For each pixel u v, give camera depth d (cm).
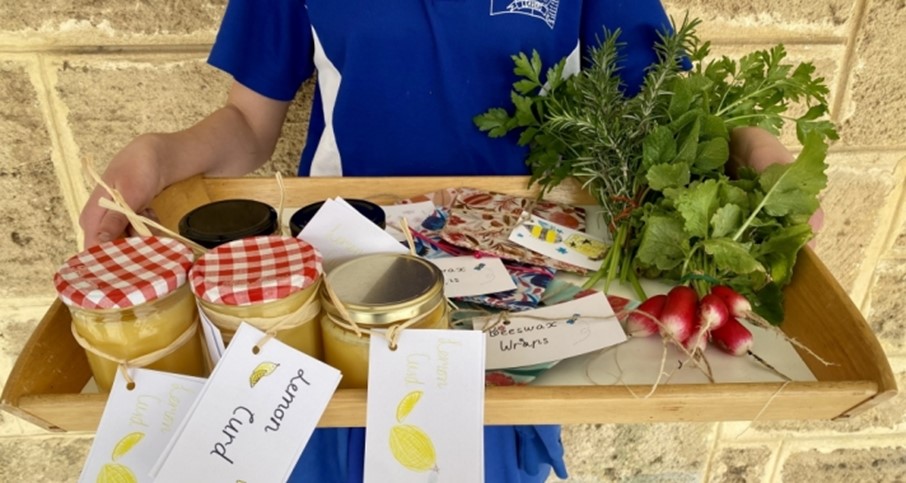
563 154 87
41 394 54
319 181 86
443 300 57
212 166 89
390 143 96
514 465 87
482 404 52
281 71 96
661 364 56
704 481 158
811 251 67
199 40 109
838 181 127
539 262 73
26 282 128
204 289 51
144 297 51
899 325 144
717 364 61
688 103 79
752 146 77
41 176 118
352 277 56
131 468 52
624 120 81
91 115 114
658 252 69
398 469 51
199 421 51
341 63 92
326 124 97
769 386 54
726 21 113
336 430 82
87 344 53
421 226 79
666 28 90
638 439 152
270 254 55
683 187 70
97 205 68
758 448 156
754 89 85
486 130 94
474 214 82
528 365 59
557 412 54
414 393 52
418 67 90
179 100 114
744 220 68
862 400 54
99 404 53
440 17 87
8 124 112
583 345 61
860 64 116
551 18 89
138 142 77
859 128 122
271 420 51
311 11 90
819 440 156
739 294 64
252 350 52
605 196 80
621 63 91
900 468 159
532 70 86
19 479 150
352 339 54
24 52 107
